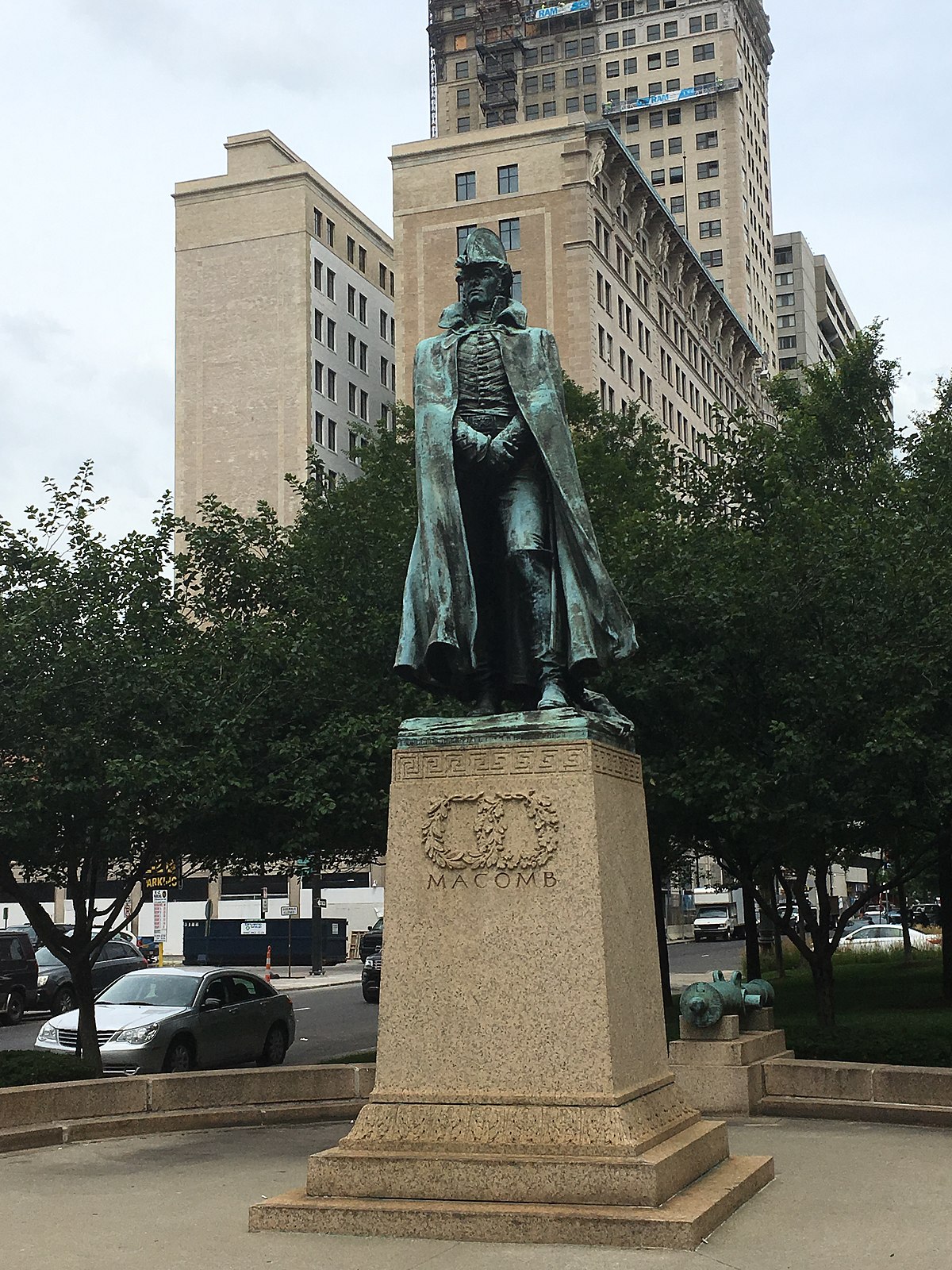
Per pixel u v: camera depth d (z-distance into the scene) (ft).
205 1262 22.08
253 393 271.90
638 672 58.34
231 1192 28.43
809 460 84.28
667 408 282.36
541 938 25.54
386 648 61.98
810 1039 48.55
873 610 57.41
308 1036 89.56
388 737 56.75
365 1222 23.82
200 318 277.03
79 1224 25.27
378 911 207.21
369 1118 25.55
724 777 56.70
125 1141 36.45
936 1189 27.40
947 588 57.67
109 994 70.79
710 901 247.91
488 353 29.66
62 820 56.70
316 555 68.74
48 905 221.66
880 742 53.42
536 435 28.60
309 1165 25.03
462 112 406.00
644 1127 25.12
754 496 74.33
